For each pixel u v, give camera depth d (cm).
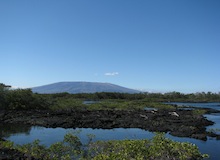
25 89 5103
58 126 3175
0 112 4197
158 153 1541
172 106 6844
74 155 1594
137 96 11688
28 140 2364
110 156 1387
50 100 5472
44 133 2716
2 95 4609
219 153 1983
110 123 3356
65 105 5334
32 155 1466
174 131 2900
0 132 2764
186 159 1505
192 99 13300
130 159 1442
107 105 6038
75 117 3722
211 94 14400
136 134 2744
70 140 1855
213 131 3031
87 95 10844
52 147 1616
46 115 3909
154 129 2995
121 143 1716
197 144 2300
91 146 1886
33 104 4847
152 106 6744
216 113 5700
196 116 4350
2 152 1454
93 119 3566
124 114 4253
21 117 3725
